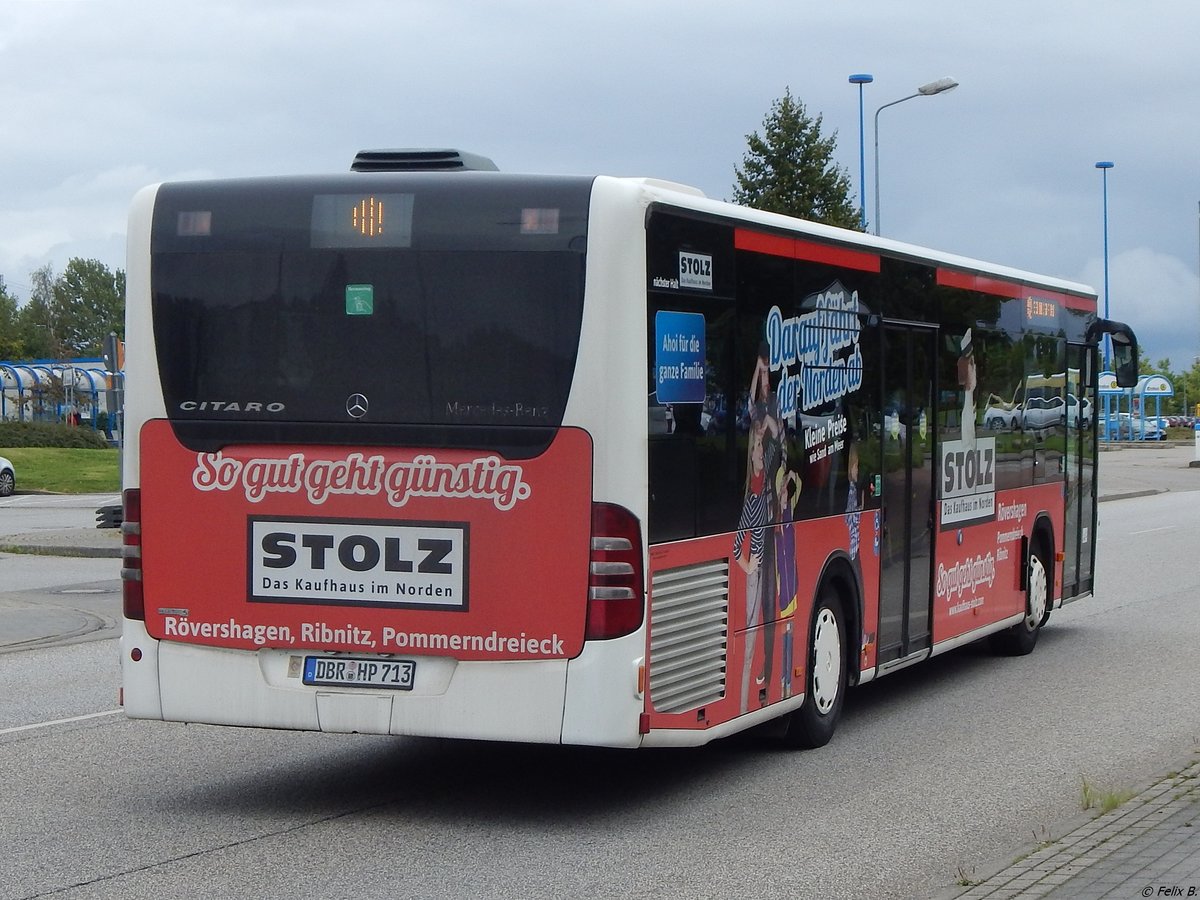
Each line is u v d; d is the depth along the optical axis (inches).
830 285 377.1
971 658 546.9
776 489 347.6
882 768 362.0
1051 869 259.8
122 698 314.7
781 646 351.9
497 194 295.3
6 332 4557.1
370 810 316.8
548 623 290.0
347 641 299.7
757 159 1654.8
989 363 497.4
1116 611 679.7
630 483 289.3
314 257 303.0
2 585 800.9
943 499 457.7
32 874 266.8
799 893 258.5
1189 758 362.0
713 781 347.9
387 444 297.7
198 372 308.3
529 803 324.8
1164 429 3654.0
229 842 290.0
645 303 293.3
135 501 313.0
